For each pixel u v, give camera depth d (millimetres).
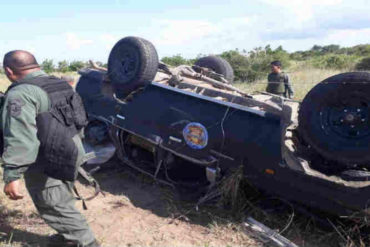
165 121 4637
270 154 3711
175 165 4879
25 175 2947
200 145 4273
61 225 3027
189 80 5160
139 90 5090
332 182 3355
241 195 4211
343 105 3490
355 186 3271
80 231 3080
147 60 4863
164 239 3678
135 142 5246
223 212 4188
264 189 3887
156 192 4863
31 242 3455
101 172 5570
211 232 3826
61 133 2779
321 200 3500
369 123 3354
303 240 3691
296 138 4168
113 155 5574
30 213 4078
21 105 2605
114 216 4148
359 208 3266
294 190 3656
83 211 4258
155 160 4949
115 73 5230
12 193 2613
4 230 3670
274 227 3910
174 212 4266
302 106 3699
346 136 3459
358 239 3537
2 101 2832
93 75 6035
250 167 3906
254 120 3898
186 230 3887
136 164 5352
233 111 4074
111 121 5328
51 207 2963
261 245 3594
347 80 3412
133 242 3605
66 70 34750
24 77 2865
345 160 3441
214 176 4160
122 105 5227
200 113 4328
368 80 3309
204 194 4492
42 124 2746
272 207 4180
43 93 2779
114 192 4871
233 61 16109
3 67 2900
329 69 17953
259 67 16031
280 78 7340
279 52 21391
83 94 6012
